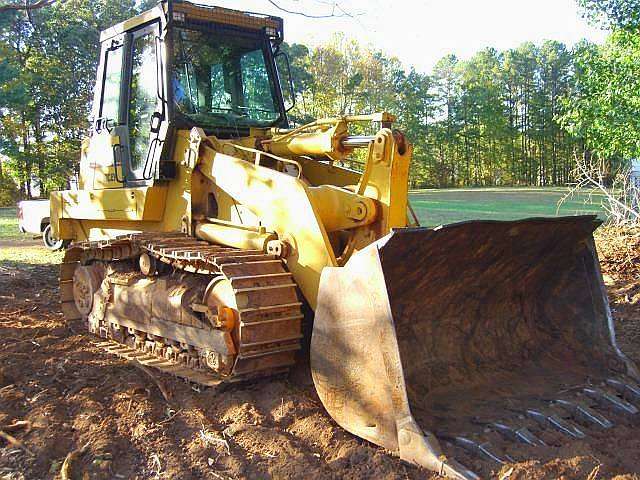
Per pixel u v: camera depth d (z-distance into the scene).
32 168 37.72
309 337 5.41
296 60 41.25
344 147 5.63
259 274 5.00
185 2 6.29
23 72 28.25
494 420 4.17
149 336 6.12
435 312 4.96
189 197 6.09
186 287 5.57
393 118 5.43
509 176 59.75
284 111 7.10
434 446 3.77
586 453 3.79
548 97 58.97
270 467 3.93
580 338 5.28
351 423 4.28
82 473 3.93
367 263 4.14
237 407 4.78
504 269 5.11
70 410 4.85
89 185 7.52
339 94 45.34
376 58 47.97
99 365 5.91
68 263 7.34
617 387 4.75
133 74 6.80
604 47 12.74
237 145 5.94
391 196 5.16
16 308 8.27
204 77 6.49
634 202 11.41
